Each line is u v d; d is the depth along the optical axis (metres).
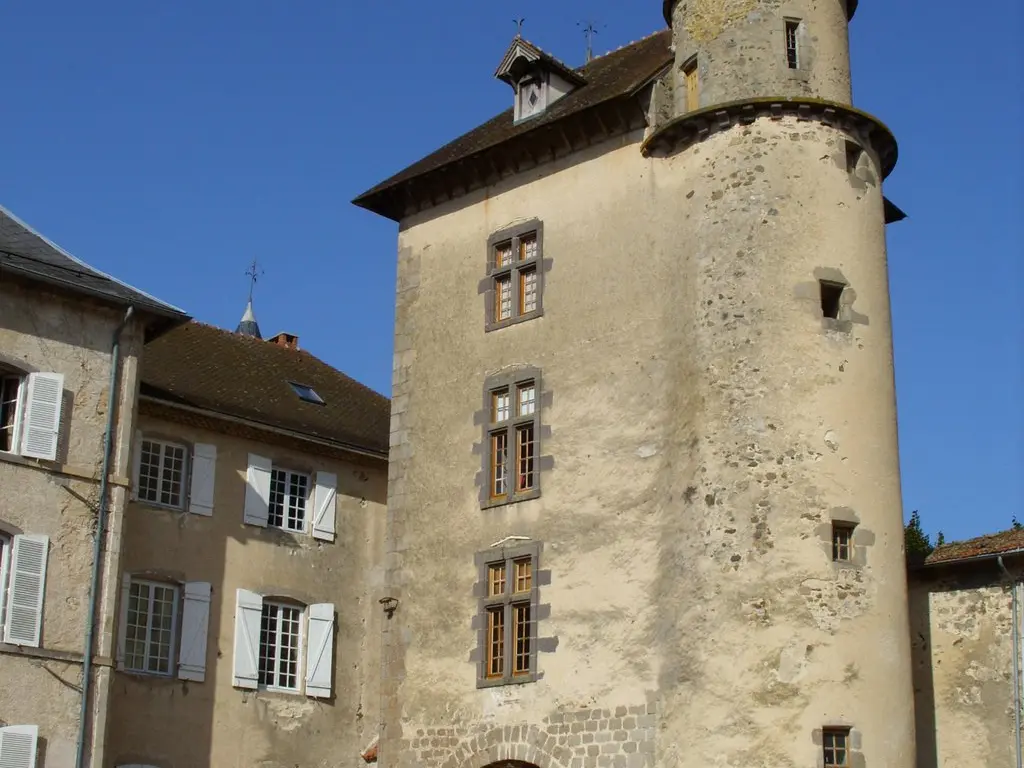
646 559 19.03
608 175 21.25
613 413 20.08
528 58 23.22
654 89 20.83
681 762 17.66
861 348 18.97
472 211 23.06
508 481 21.09
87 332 20.61
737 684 17.45
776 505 18.00
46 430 19.77
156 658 22.25
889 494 18.58
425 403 22.62
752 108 19.52
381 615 25.38
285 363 27.83
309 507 24.97
